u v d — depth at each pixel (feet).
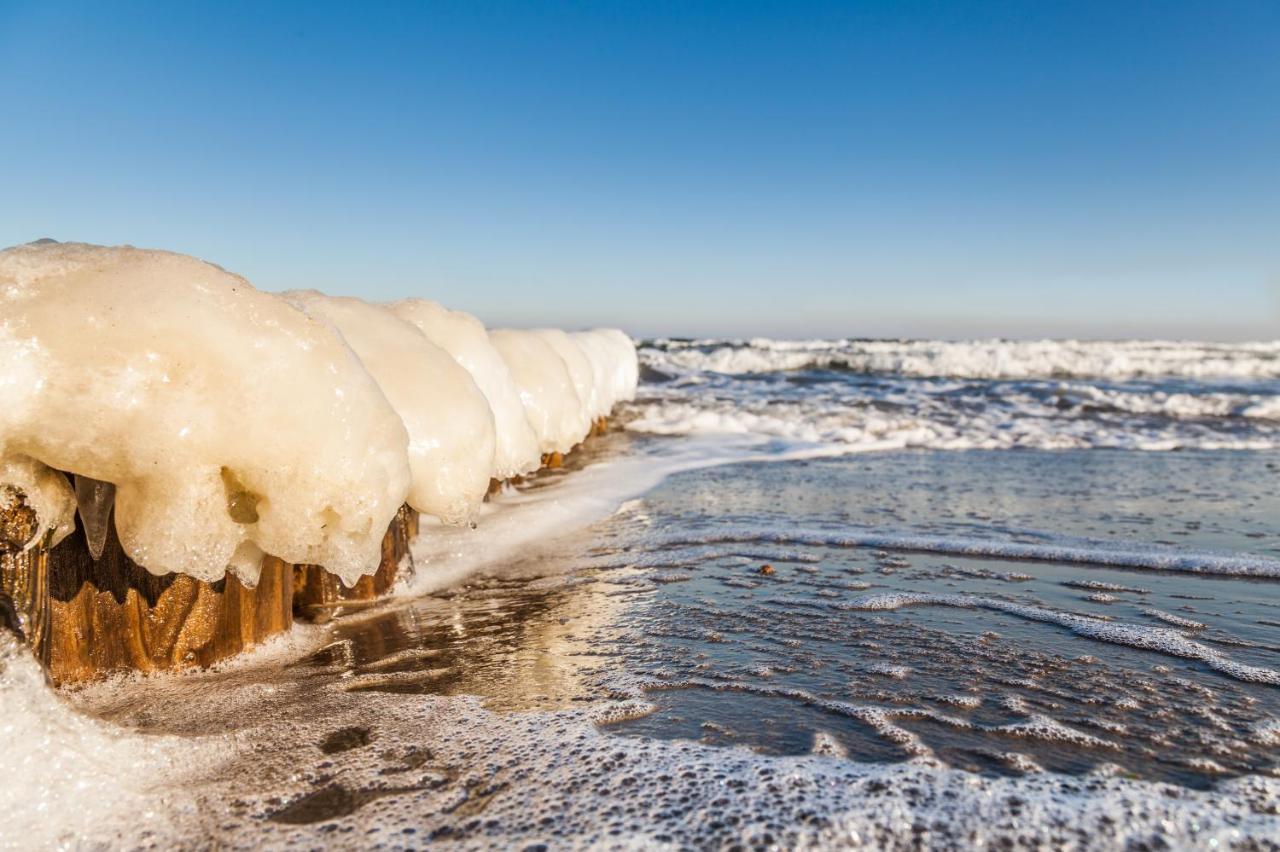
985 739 7.91
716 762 7.36
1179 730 8.14
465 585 14.21
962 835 6.12
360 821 6.44
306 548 8.25
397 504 8.95
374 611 12.71
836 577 14.38
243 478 7.93
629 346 48.62
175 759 7.44
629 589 13.76
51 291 7.22
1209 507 20.52
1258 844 6.04
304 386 8.02
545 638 11.27
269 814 6.57
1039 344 97.66
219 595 9.87
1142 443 32.58
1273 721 8.36
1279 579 14.10
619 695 9.12
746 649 10.69
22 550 7.11
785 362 73.61
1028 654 10.46
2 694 6.84
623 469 26.73
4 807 6.41
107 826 6.41
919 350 80.23
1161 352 78.59
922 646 10.78
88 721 7.45
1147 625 11.63
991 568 14.92
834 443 32.86
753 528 18.25
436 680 9.64
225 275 8.25
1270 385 55.98
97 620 8.80
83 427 7.13
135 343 7.30
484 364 14.92
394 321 12.48
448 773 7.22
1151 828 6.24
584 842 6.05
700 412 41.45
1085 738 7.95
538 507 20.30
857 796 6.69
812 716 8.48
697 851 5.91
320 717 8.49
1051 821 6.32
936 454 30.53
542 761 7.44
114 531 8.73
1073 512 19.97
